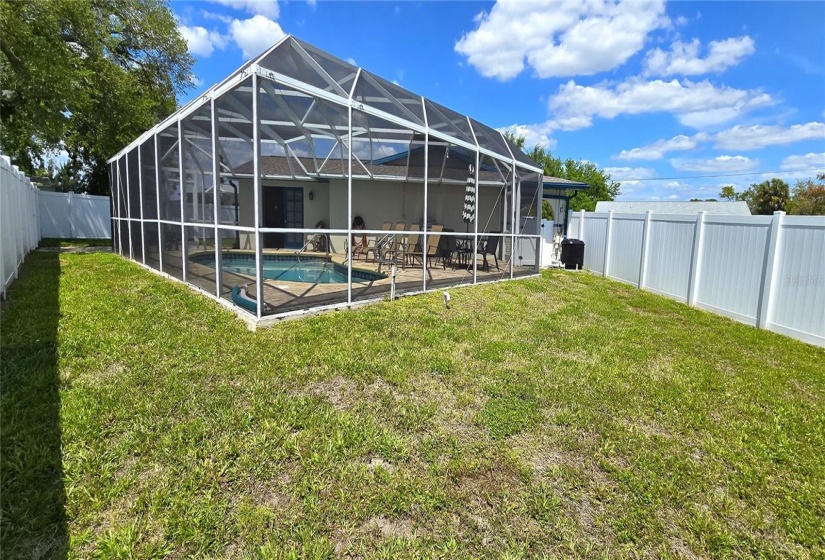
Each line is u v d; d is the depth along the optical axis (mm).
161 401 3148
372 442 2830
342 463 2615
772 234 6551
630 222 10531
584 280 10711
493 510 2324
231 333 4711
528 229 11133
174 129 7449
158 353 4066
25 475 2271
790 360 5105
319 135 10297
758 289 6793
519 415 3322
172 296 6348
